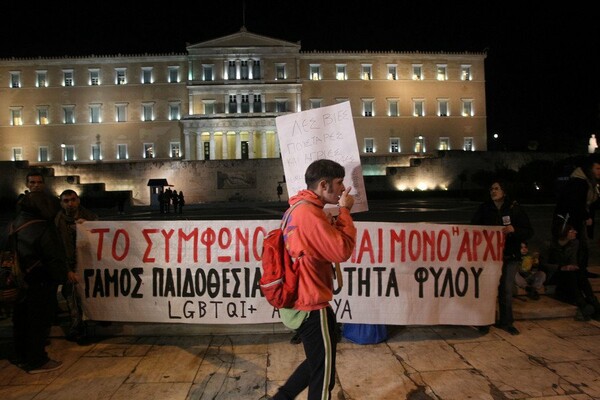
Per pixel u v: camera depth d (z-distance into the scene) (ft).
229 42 209.56
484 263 20.53
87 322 20.85
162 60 211.82
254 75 212.23
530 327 21.39
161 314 20.16
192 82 206.80
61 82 210.59
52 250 17.21
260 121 204.85
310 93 214.90
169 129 212.02
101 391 15.57
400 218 76.43
